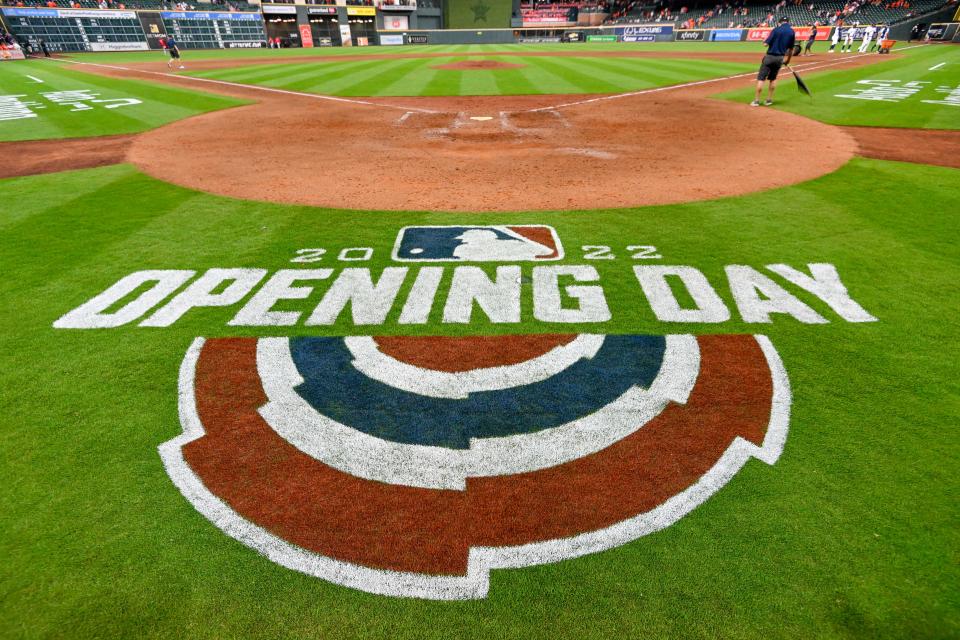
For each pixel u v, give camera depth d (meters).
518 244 6.01
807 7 52.69
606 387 3.64
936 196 7.34
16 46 41.56
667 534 2.59
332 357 3.99
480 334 4.27
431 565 2.46
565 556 2.49
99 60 39.97
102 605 2.30
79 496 2.83
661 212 6.96
